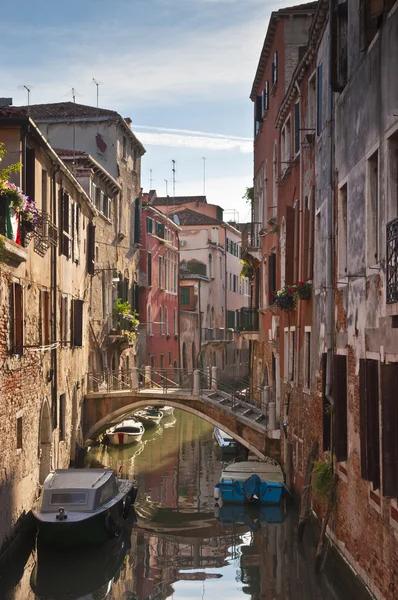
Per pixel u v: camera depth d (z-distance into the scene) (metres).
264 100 25.70
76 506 15.62
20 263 14.80
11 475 14.31
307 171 16.61
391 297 9.05
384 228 9.92
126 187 34.59
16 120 15.87
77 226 23.70
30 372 16.27
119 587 13.74
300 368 17.61
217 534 17.11
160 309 41.88
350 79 12.03
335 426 12.35
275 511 18.81
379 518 10.11
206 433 33.69
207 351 52.84
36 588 13.69
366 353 10.92
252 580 13.84
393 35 9.39
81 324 22.92
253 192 29.33
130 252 35.47
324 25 14.28
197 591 13.38
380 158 10.08
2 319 13.58
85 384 25.50
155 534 17.27
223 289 57.34
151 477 23.55
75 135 32.72
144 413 35.25
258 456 21.88
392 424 8.98
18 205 13.48
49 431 18.81
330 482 13.14
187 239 54.28
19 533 14.90
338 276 13.03
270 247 23.72
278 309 21.36
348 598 11.69
